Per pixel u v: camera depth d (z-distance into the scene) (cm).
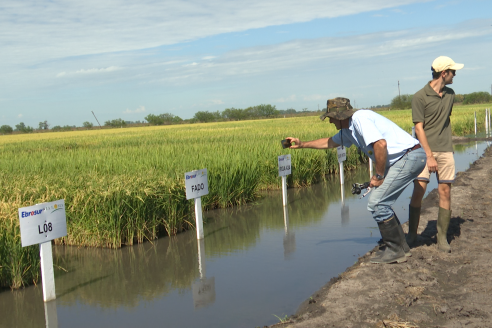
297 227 740
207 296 462
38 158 1496
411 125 2544
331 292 422
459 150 1898
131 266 586
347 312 377
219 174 937
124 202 680
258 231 730
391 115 4575
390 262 498
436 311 370
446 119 524
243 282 496
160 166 990
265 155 1177
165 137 2648
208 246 659
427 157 512
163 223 742
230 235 718
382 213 489
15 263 524
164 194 730
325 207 894
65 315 439
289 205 936
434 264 487
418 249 538
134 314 430
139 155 1335
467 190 891
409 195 964
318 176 1294
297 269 528
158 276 541
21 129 9144
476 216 681
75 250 680
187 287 495
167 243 692
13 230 532
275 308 420
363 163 1675
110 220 670
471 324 342
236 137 2141
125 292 495
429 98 515
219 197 930
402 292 414
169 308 439
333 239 652
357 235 668
